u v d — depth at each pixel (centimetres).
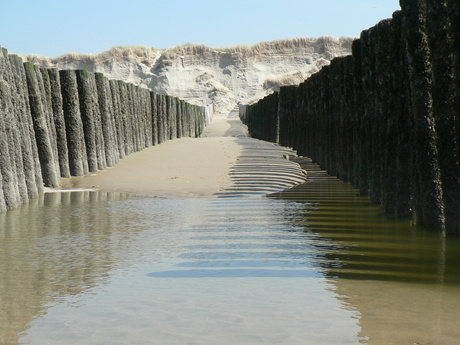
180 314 509
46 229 989
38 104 1524
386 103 1042
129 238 905
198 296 568
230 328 470
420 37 858
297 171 1936
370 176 1220
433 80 800
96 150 1878
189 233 946
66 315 516
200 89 9831
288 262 725
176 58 10219
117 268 703
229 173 1823
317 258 745
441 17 779
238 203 1312
